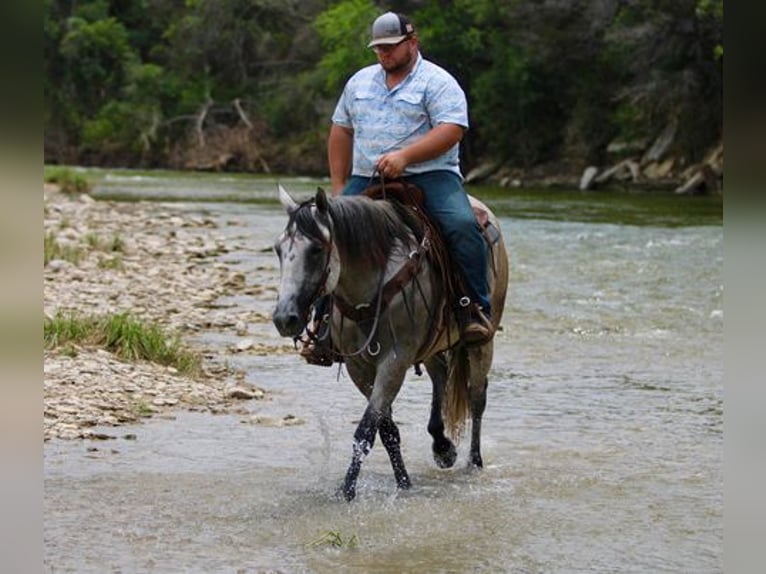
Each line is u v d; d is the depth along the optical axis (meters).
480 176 58.81
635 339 15.45
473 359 9.47
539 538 7.80
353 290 8.27
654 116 52.72
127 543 7.56
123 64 77.44
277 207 38.31
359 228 8.17
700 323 16.52
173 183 53.84
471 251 8.89
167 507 8.34
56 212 31.27
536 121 58.38
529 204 40.69
